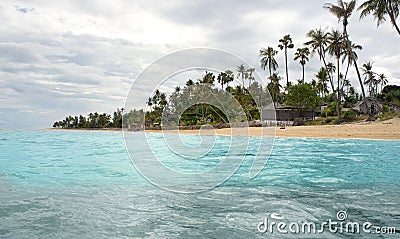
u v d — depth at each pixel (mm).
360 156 9672
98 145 16016
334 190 5117
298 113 39625
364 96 29109
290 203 4312
